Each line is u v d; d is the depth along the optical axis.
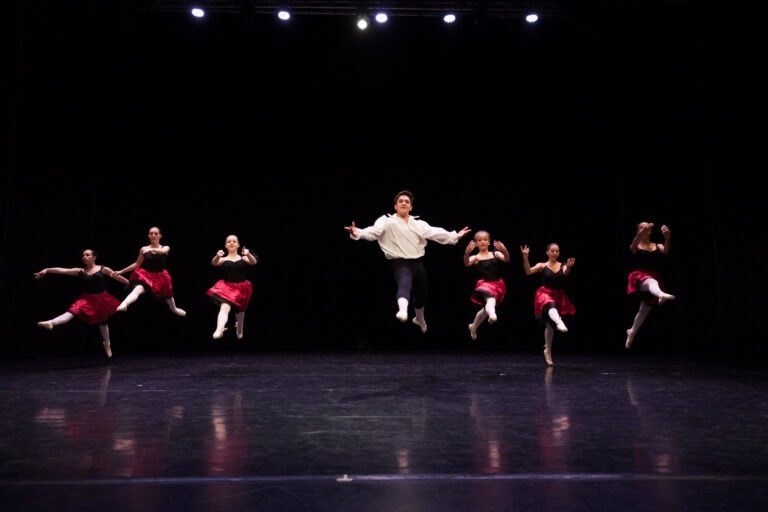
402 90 7.17
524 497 1.56
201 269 7.38
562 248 7.36
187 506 1.49
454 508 1.47
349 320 7.41
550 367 4.90
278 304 7.41
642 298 4.88
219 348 7.07
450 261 7.54
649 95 6.44
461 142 7.37
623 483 1.68
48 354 5.95
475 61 7.00
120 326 7.25
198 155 7.29
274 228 7.43
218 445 2.13
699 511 1.45
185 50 6.79
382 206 7.44
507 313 7.48
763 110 5.26
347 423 2.54
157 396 3.31
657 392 3.47
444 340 7.46
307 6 6.30
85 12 6.09
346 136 7.36
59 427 2.46
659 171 6.52
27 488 1.63
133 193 7.20
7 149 5.41
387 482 1.68
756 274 5.44
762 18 5.20
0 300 5.39
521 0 6.34
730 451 2.05
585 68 6.86
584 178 7.31
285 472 1.78
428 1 6.30
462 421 2.59
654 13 6.07
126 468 1.83
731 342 5.63
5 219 5.39
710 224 5.88
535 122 7.24
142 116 7.01
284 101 7.18
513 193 7.43
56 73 6.01
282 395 3.35
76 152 6.41
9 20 5.36
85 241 6.63
